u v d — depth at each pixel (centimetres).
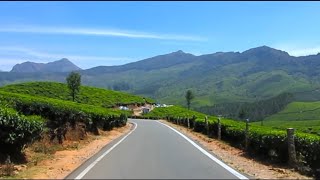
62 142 2223
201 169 1352
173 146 2208
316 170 1343
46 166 1516
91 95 11444
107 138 2975
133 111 10756
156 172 1280
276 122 14162
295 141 1470
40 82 11838
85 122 2856
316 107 19112
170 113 8912
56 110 2262
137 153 1852
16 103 2131
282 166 1487
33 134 1652
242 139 2105
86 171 1296
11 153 1568
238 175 1231
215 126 2895
